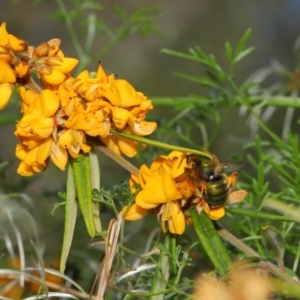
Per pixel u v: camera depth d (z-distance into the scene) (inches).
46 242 27.1
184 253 21.4
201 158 21.1
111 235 21.3
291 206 24.0
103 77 20.9
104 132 20.8
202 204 21.0
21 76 21.1
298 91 29.4
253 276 20.4
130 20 29.8
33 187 32.8
